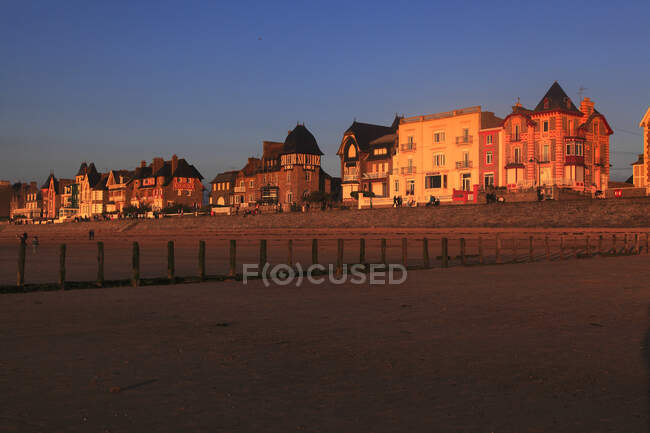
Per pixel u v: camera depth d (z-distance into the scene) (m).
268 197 113.38
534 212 57.72
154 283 21.67
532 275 23.55
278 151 119.12
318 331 12.36
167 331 12.42
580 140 73.69
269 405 7.40
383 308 15.45
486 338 11.52
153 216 117.00
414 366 9.38
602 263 29.11
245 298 17.70
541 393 7.90
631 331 12.08
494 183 78.31
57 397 7.71
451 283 21.14
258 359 9.88
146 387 8.19
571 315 14.01
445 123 84.25
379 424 6.70
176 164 142.00
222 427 6.60
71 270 29.62
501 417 6.94
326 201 103.00
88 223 114.38
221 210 107.31
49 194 184.25
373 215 70.56
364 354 10.23
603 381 8.47
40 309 15.55
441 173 84.44
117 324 13.29
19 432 6.44
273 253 44.06
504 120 78.69
